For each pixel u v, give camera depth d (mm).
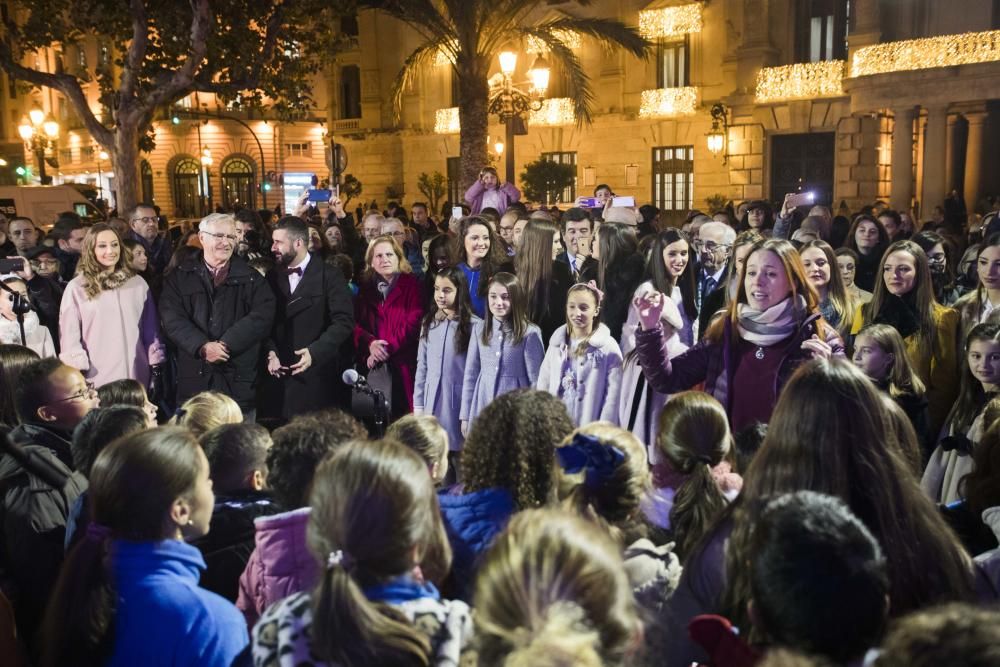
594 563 1578
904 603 2223
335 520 1921
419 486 1987
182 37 17422
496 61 31078
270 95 19062
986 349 4195
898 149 21297
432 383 6152
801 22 25797
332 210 11547
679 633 2428
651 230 11828
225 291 6078
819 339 4020
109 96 18719
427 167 35219
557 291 6453
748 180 26859
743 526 2215
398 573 1937
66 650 2174
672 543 2666
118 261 6438
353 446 2049
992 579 2508
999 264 5270
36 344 6449
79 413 3756
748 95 26188
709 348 4293
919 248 5383
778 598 1730
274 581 2629
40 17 16938
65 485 3326
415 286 6805
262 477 3148
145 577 2270
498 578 1589
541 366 5688
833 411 2391
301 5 17203
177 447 2391
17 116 52062
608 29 19922
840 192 24906
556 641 1439
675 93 28469
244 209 8984
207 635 2256
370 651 1743
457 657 1874
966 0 22281
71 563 2244
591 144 31234
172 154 48344
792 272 4055
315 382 6352
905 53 21953
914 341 5281
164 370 6527
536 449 2922
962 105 21531
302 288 6367
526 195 27453
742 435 3461
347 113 37531
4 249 9703
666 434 2979
